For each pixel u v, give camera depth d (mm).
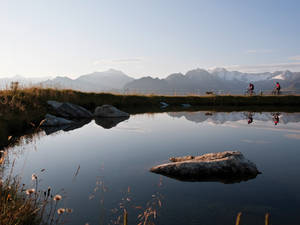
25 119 11930
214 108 26031
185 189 4723
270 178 5379
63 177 5301
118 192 4535
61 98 19781
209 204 4078
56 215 3580
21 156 7016
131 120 15766
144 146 8445
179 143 8930
